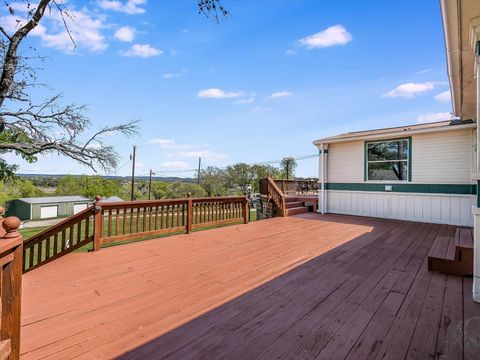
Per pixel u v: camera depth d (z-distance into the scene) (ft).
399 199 24.90
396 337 6.20
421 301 8.11
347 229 20.36
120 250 14.20
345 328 6.59
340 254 13.44
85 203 102.06
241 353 5.62
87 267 11.47
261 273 10.69
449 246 12.53
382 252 13.80
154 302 8.14
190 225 18.63
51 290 9.06
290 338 6.17
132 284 9.59
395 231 19.51
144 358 5.47
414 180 24.00
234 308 7.70
